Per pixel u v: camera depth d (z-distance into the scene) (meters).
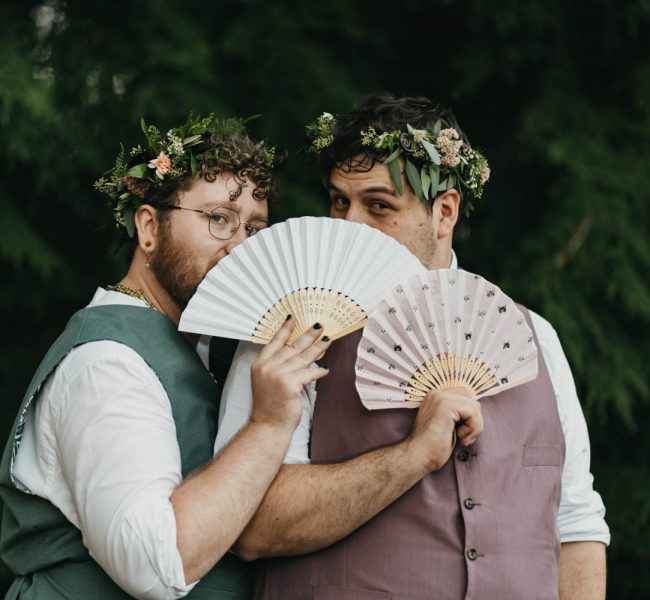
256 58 5.04
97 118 4.98
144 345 2.59
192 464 2.57
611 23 5.07
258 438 2.40
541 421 2.65
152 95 4.76
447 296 2.50
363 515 2.42
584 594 2.75
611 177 4.86
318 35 5.16
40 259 4.69
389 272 2.57
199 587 2.54
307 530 2.43
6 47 4.73
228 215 2.72
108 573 2.32
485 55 5.08
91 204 5.16
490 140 5.28
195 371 2.66
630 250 4.74
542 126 4.95
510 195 5.17
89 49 5.00
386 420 2.56
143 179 2.77
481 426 2.47
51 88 4.69
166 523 2.25
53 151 4.79
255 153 2.77
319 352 2.49
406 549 2.49
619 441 5.07
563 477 2.77
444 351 2.53
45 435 2.52
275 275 2.57
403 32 5.36
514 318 2.51
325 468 2.46
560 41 5.15
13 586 2.65
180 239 2.71
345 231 2.59
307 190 4.89
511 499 2.56
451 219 2.96
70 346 2.56
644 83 5.03
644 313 4.63
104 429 2.39
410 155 2.83
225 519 2.31
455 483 2.53
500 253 5.07
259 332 2.54
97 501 2.31
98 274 5.11
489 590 2.47
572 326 4.59
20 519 2.59
